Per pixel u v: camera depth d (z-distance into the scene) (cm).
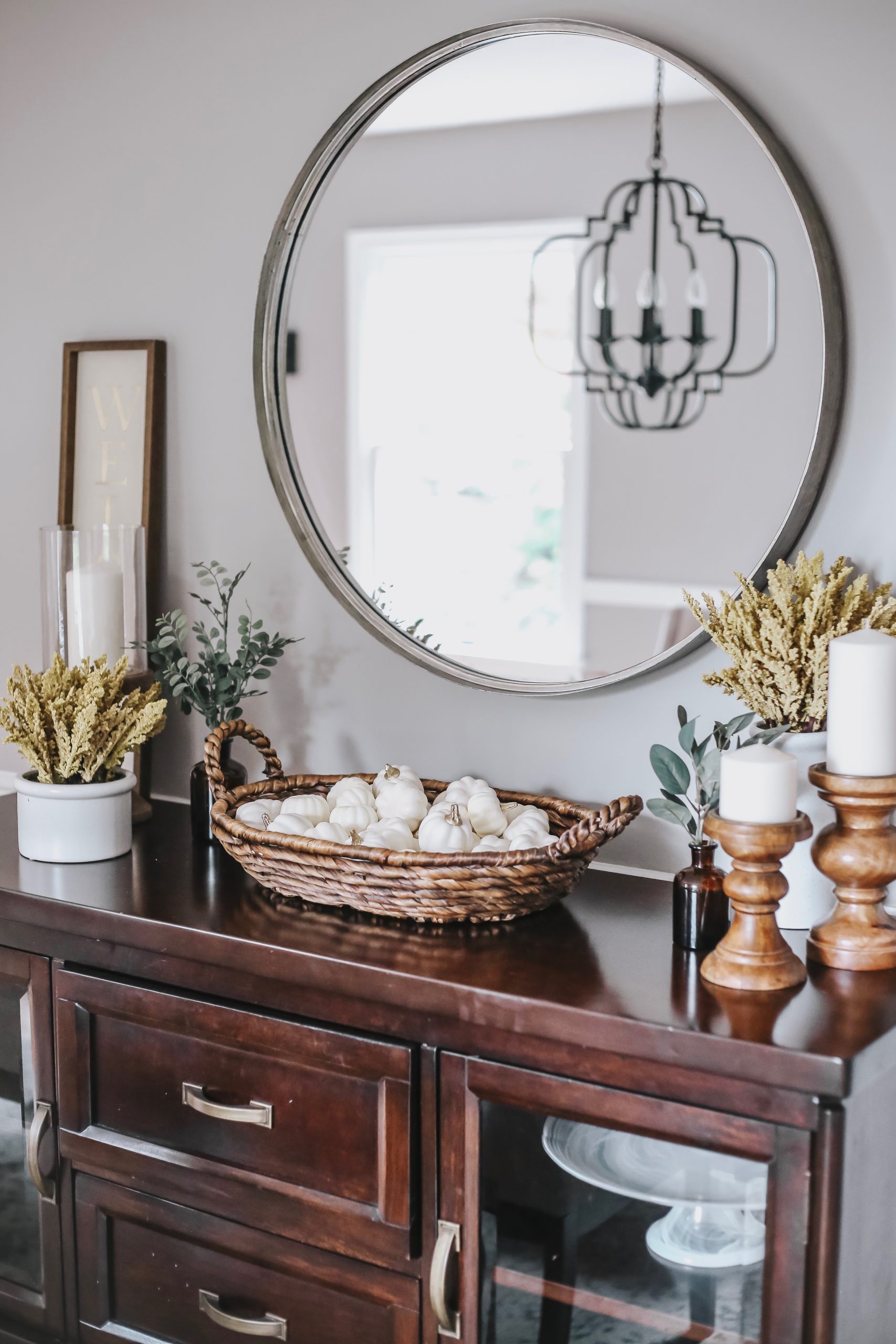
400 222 172
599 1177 117
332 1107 130
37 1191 154
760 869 118
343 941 131
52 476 203
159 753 196
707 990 119
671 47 150
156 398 188
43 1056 150
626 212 164
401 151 169
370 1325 132
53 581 175
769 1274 109
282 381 177
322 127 173
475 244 171
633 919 140
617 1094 114
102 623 175
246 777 172
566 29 155
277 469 178
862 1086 106
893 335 140
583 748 163
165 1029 140
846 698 121
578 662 165
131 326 192
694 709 155
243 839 141
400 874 130
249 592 186
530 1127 120
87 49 190
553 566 168
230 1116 135
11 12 197
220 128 181
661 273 164
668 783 132
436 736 173
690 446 162
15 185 200
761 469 156
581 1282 119
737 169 153
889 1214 120
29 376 203
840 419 144
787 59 143
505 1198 122
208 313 184
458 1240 125
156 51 184
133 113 188
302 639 183
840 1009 114
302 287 174
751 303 155
